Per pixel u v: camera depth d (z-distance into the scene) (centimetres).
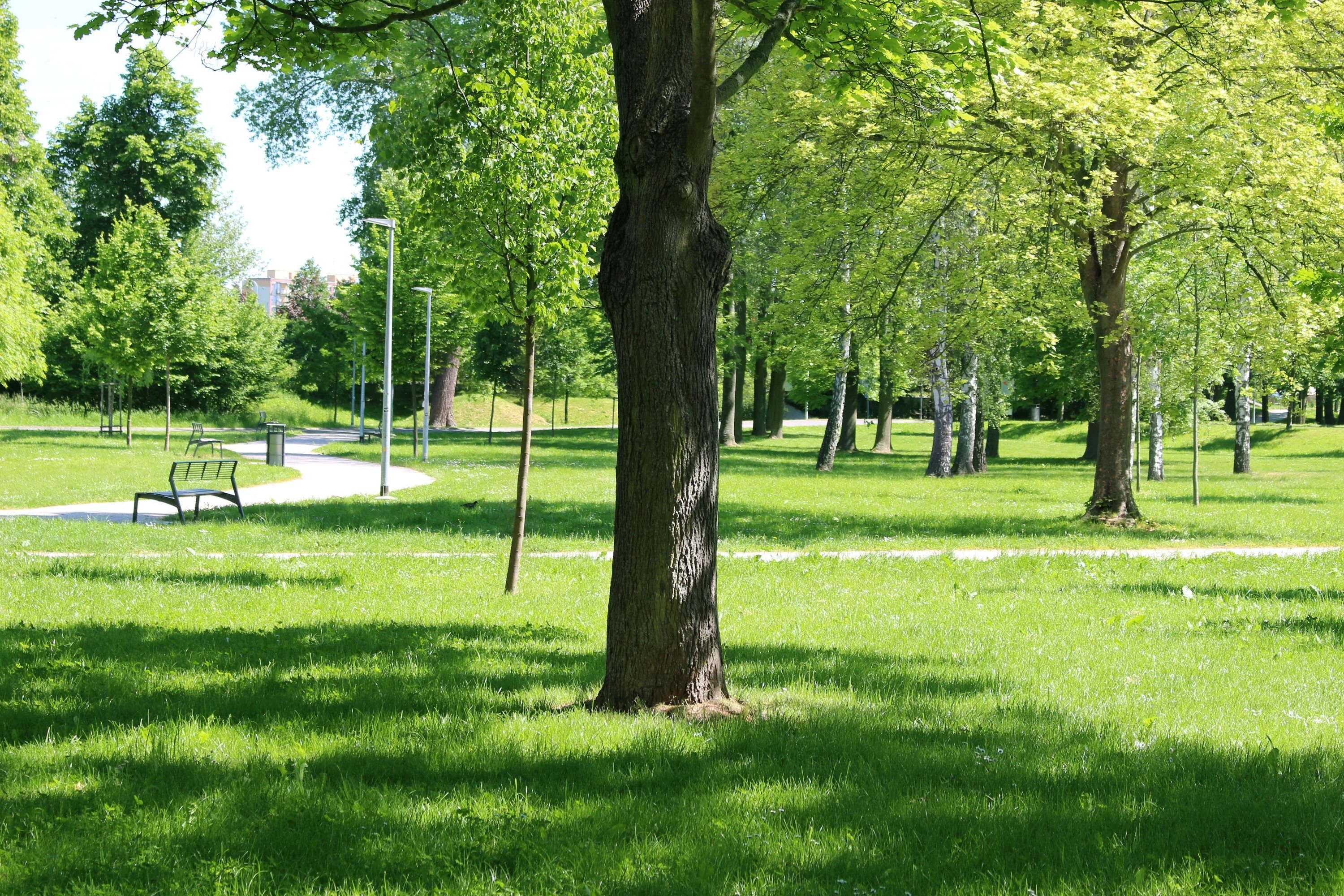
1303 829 438
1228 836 431
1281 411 7919
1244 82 1814
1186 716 673
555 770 505
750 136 1981
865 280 2009
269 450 3228
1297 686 774
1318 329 1817
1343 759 558
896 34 894
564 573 1373
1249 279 2023
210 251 7056
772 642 924
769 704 662
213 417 6869
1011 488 3069
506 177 1077
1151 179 1823
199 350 4000
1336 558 1594
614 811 445
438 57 1119
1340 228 1791
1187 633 995
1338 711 704
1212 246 1914
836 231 1983
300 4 810
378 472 3200
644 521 630
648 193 624
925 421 8762
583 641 921
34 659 755
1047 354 3922
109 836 406
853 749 554
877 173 1894
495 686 715
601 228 1141
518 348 5194
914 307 2098
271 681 697
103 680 690
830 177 1947
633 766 511
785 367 3016
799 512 2259
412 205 1152
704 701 636
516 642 895
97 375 5597
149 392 6906
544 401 9094
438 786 481
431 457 3988
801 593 1236
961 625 1038
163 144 5872
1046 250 1808
